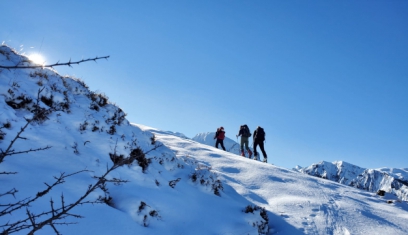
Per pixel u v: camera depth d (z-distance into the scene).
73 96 7.61
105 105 8.44
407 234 8.38
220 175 10.27
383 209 10.35
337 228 8.09
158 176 7.22
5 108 5.38
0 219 3.48
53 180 4.71
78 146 6.02
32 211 3.84
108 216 4.69
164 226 5.49
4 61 6.63
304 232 7.64
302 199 9.56
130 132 8.14
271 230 7.65
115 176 5.93
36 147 5.22
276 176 11.37
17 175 4.39
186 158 10.08
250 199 9.04
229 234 6.25
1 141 4.80
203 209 6.85
